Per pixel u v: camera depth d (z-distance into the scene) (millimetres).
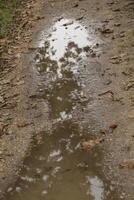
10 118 2326
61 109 2328
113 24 3209
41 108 2369
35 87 2592
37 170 1922
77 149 2010
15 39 3299
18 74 2783
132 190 1712
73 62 2793
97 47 2916
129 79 2443
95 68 2650
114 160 1892
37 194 1783
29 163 1974
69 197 1738
